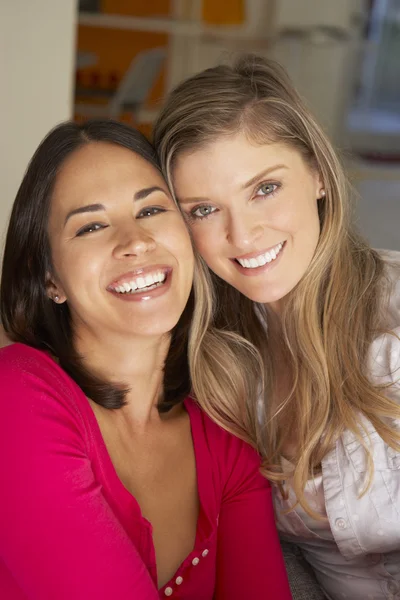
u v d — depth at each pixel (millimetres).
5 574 1251
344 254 1543
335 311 1528
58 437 1190
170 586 1366
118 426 1381
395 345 1500
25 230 1307
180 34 5684
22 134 2635
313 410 1521
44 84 2600
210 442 1467
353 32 6781
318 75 6660
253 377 1601
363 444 1445
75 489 1181
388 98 7605
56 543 1160
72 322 1354
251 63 1488
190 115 1377
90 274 1254
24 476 1156
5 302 1365
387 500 1448
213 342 1564
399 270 1623
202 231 1450
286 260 1462
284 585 1441
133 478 1377
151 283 1276
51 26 2543
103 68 5359
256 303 1633
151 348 1343
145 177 1297
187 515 1420
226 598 1438
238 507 1467
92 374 1350
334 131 6887
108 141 1303
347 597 1548
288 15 6465
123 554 1197
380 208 5438
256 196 1413
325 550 1575
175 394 1460
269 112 1401
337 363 1521
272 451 1558
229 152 1375
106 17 5223
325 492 1476
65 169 1271
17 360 1246
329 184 1497
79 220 1256
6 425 1170
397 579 1492
